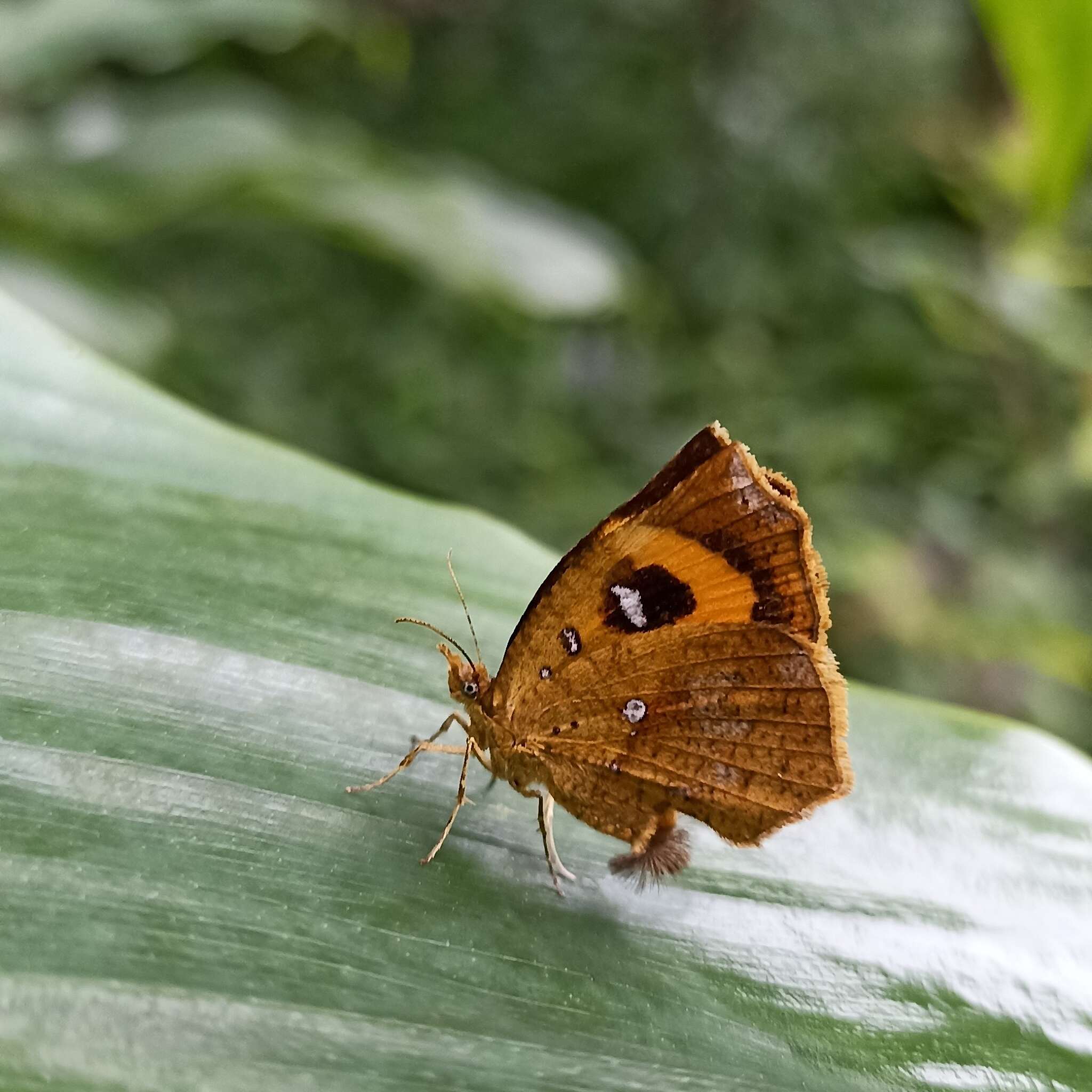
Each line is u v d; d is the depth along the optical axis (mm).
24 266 375
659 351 764
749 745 249
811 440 686
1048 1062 242
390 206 421
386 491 267
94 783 240
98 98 430
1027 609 628
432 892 242
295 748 246
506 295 421
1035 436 698
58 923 233
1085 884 252
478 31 989
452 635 256
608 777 250
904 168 857
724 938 245
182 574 253
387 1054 233
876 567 617
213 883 237
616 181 899
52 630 246
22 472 256
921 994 245
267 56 741
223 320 676
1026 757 260
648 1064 237
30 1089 228
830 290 799
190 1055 230
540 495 649
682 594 249
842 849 252
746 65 923
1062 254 627
